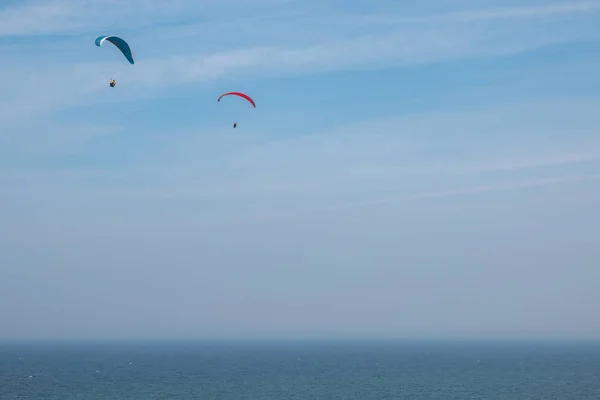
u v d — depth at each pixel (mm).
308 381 123875
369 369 162625
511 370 158000
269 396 97750
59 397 96062
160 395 98750
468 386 114000
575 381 124625
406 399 94688
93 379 128625
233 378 131750
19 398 94750
